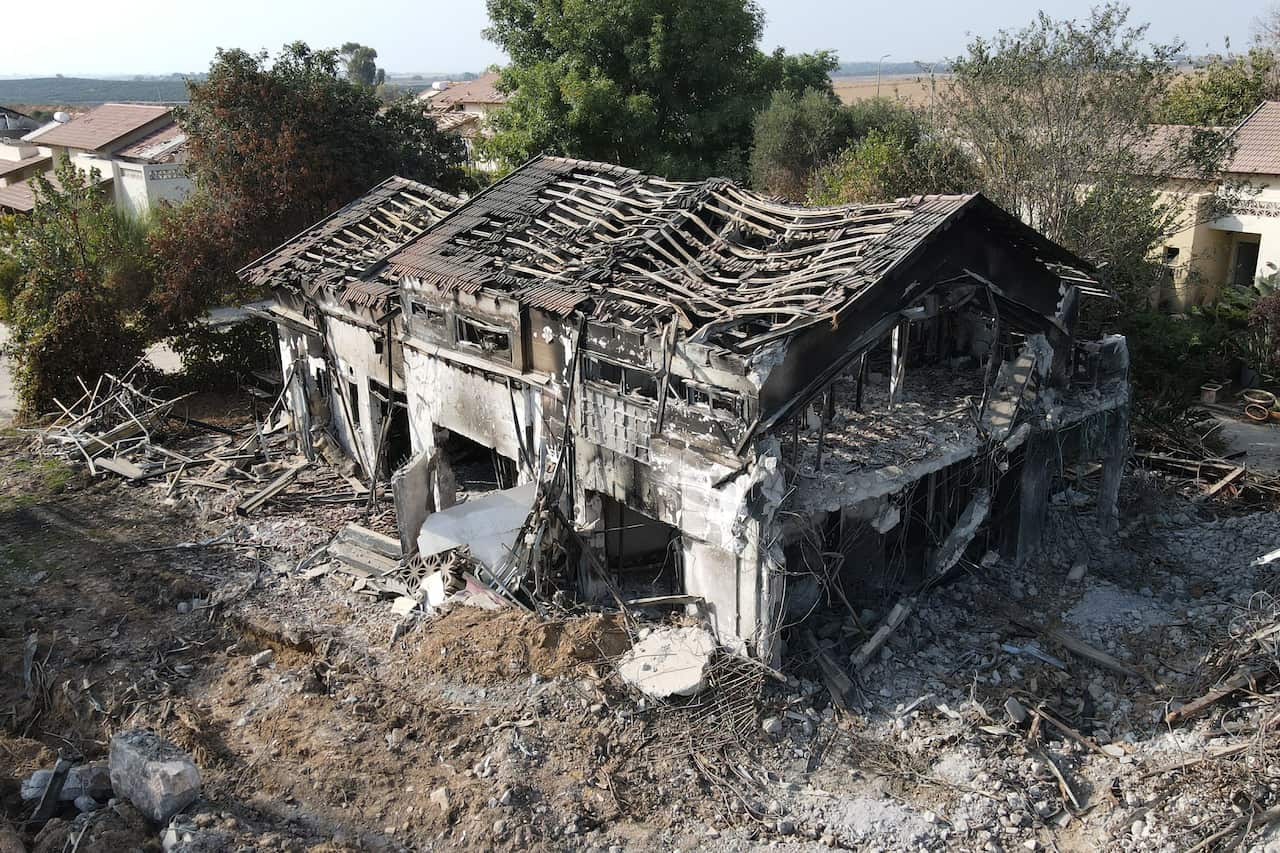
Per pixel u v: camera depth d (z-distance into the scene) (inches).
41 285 1138.7
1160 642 621.6
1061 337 685.9
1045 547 732.7
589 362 638.5
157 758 484.1
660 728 545.6
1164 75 1031.6
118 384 1072.8
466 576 676.1
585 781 510.3
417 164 1349.7
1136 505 801.6
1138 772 519.2
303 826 487.8
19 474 944.3
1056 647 623.2
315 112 1238.9
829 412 621.9
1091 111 1018.7
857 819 492.1
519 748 527.2
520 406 703.7
